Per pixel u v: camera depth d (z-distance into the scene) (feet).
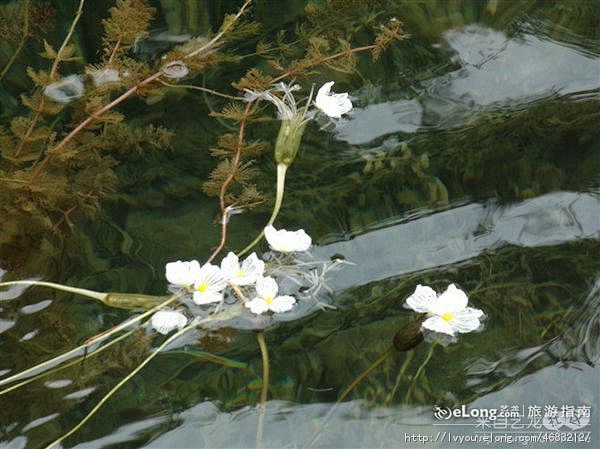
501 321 5.66
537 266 5.78
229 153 5.87
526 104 6.16
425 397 5.53
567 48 6.32
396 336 5.61
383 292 5.74
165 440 5.45
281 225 5.88
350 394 5.53
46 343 5.63
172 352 5.62
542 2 6.47
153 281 5.75
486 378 5.56
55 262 5.79
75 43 6.30
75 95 6.16
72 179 5.95
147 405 5.51
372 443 5.45
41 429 5.47
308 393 5.54
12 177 5.83
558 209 5.90
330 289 5.74
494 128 6.09
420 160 6.03
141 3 5.91
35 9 6.30
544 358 5.59
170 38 6.33
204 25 6.38
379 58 6.29
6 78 6.22
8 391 5.53
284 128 5.91
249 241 5.85
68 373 5.57
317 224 5.89
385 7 6.44
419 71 6.26
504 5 6.45
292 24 6.41
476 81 6.23
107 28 5.90
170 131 6.11
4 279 5.75
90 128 5.85
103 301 5.71
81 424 5.48
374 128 6.12
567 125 6.09
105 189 5.96
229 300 5.72
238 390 5.54
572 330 5.65
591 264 5.78
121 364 5.59
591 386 5.55
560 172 5.99
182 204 5.94
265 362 5.59
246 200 5.90
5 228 5.82
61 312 5.69
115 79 6.01
